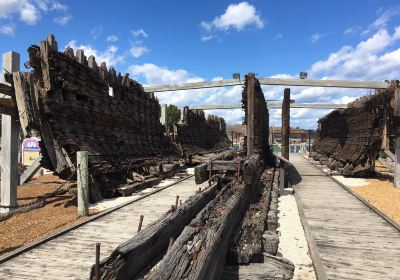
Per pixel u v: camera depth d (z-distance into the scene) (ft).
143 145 57.31
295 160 97.45
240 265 16.61
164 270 10.39
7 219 25.09
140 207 29.71
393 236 23.12
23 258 17.28
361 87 56.65
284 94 56.39
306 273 17.38
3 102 27.07
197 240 13.04
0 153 28.91
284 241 22.47
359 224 26.21
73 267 16.19
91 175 32.53
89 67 40.73
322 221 27.14
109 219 25.39
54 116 31.73
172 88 67.15
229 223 17.04
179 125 81.46
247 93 43.21
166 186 41.73
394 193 39.73
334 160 71.36
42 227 22.94
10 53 28.32
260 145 52.39
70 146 32.32
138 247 12.18
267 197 30.09
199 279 10.59
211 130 120.57
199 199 20.88
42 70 31.86
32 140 49.70
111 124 45.37
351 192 39.75
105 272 10.43
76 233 21.67
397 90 43.62
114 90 49.06
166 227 15.28
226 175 27.58
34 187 39.40
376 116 50.83
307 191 41.68
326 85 59.00
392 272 17.25
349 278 16.55
